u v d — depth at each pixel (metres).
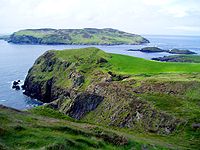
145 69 154.88
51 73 183.12
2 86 189.00
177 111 74.25
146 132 69.19
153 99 90.19
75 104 125.62
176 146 48.88
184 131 61.97
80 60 180.12
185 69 150.75
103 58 174.00
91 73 157.88
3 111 45.62
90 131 42.31
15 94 172.62
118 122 88.75
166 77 126.56
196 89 100.94
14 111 48.72
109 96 113.88
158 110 76.25
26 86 186.62
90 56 182.50
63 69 178.75
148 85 114.75
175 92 103.25
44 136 34.78
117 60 173.75
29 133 34.91
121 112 93.00
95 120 107.38
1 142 30.59
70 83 160.88
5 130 33.81
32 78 185.00
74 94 141.38
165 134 64.69
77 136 38.81
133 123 80.50
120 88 115.94
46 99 173.25
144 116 78.75
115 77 144.62
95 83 138.62
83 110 120.81
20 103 156.88
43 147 31.36
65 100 148.12
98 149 35.97
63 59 187.00
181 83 108.75
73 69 169.75
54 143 32.62
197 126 62.50
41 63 198.62
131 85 119.06
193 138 58.25
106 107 109.06
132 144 41.06
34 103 162.12
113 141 40.44
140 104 87.12
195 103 84.81
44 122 43.31
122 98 103.75
